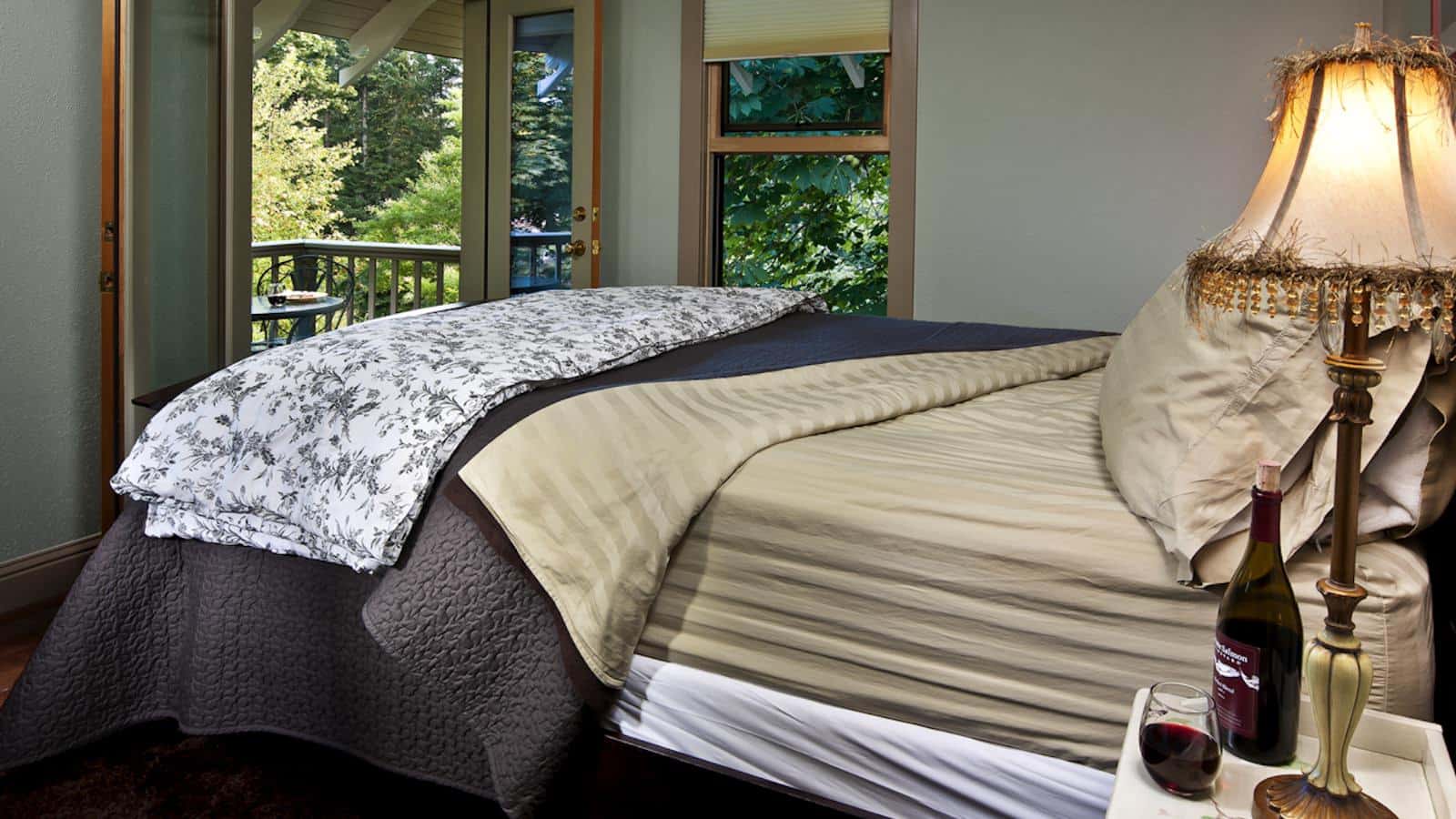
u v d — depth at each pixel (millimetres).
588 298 2707
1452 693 1358
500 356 1847
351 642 1764
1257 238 935
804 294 3080
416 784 1920
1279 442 1177
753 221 4684
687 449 1618
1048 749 1381
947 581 1418
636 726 1657
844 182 4516
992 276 4160
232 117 3492
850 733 1498
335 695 1788
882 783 1489
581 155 4512
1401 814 984
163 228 3281
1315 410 1146
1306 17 3631
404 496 1592
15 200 2734
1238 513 1196
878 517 1463
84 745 1869
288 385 1827
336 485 1652
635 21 4629
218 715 1872
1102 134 3941
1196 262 1013
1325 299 900
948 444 1714
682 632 1614
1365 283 860
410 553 1606
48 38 2795
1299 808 963
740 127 4570
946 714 1438
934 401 1986
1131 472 1349
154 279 3240
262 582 1837
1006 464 1589
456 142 10594
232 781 1920
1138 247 3943
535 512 1527
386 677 1737
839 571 1492
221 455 1817
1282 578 1065
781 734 1548
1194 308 1129
